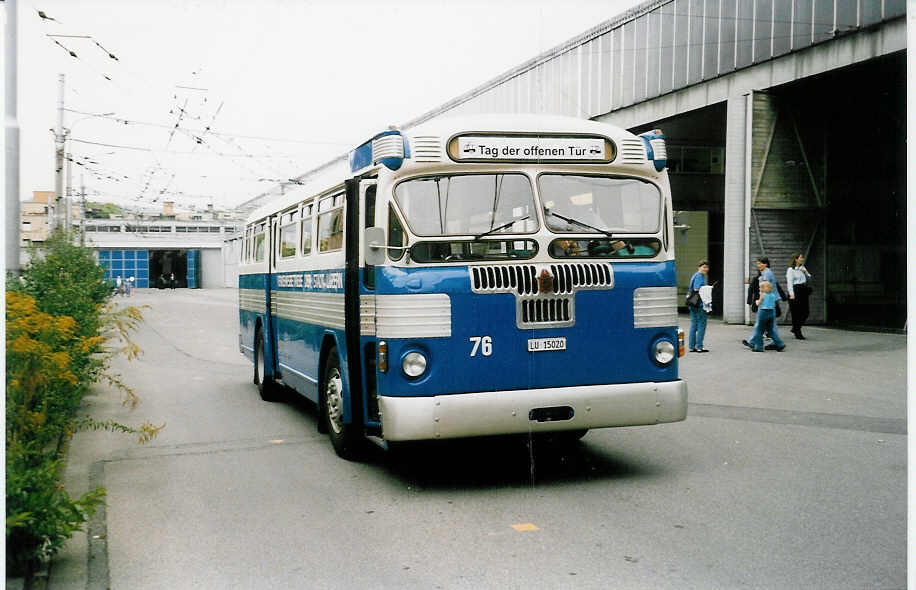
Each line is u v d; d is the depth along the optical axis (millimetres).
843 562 4863
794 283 18672
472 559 5008
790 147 22906
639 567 4820
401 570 4844
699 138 29016
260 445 8547
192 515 6035
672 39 25047
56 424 6824
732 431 8938
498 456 7859
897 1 18266
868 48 19016
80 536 5539
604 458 7703
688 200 29938
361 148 7250
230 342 21906
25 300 5734
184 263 79250
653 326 6820
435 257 6406
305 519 5902
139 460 7883
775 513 5871
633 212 6906
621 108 27078
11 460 4895
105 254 76625
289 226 10188
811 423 9336
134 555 5184
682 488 6602
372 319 6633
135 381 13977
